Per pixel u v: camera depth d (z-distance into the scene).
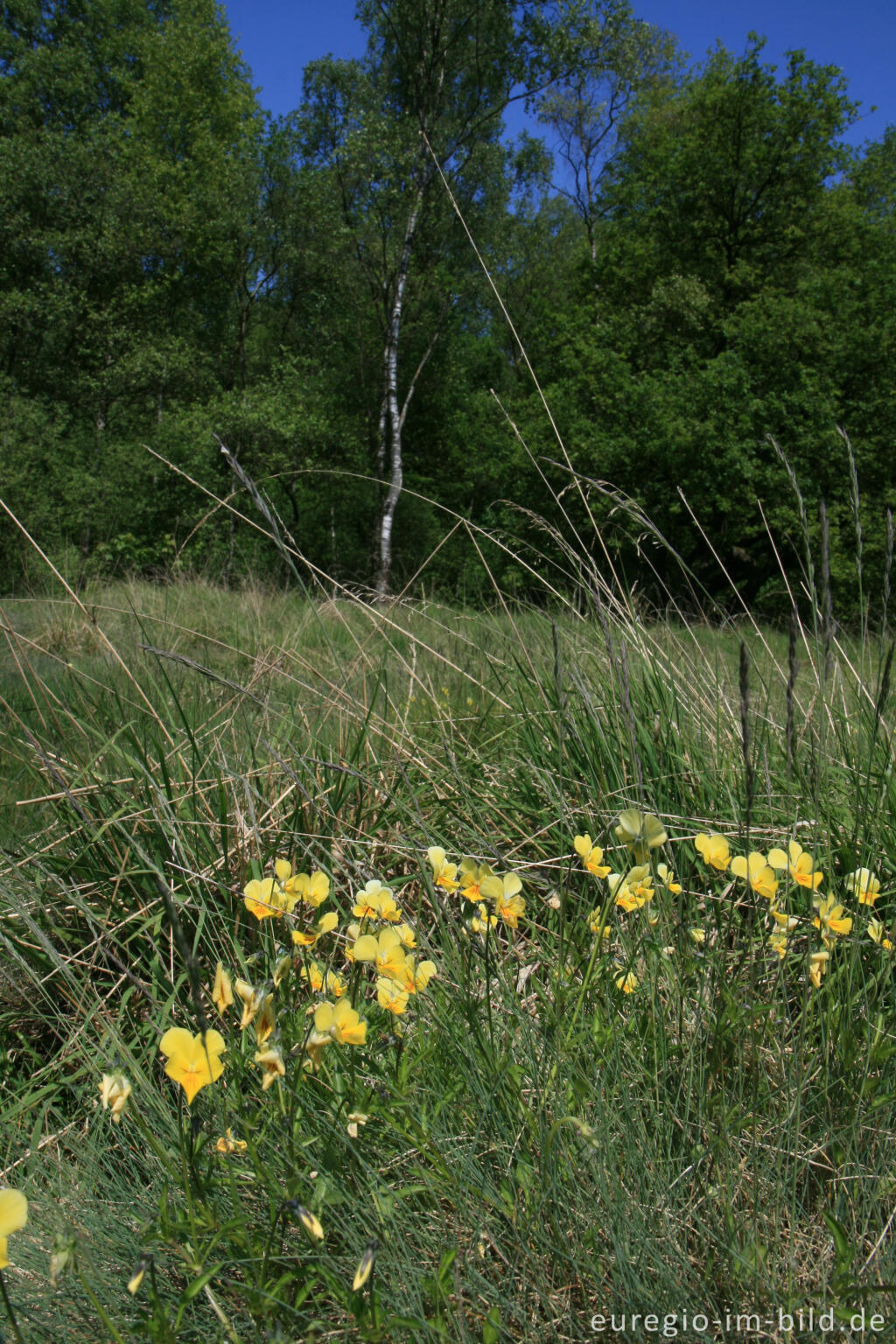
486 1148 1.29
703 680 2.74
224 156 24.11
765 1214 1.22
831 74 19.64
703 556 19.05
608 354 19.14
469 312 24.66
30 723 3.08
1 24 28.16
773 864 1.45
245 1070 1.30
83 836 2.11
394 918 1.42
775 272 21.03
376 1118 1.29
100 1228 1.23
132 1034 1.73
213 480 18.22
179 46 26.25
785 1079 1.39
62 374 20.33
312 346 25.03
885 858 1.92
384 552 19.39
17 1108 1.49
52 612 6.34
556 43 18.14
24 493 14.90
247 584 7.95
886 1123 1.32
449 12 17.80
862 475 16.28
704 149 20.53
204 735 2.60
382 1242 1.11
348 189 19.67
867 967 1.67
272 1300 0.94
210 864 2.06
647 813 1.68
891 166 23.97
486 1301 1.12
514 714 2.84
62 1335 1.08
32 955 1.95
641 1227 1.15
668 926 1.67
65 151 19.98
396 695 3.29
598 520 15.67
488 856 2.08
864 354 17.11
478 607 4.44
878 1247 1.15
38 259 19.97
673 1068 1.42
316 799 2.28
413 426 25.33
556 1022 1.36
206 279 23.95
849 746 2.38
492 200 20.56
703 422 16.92
